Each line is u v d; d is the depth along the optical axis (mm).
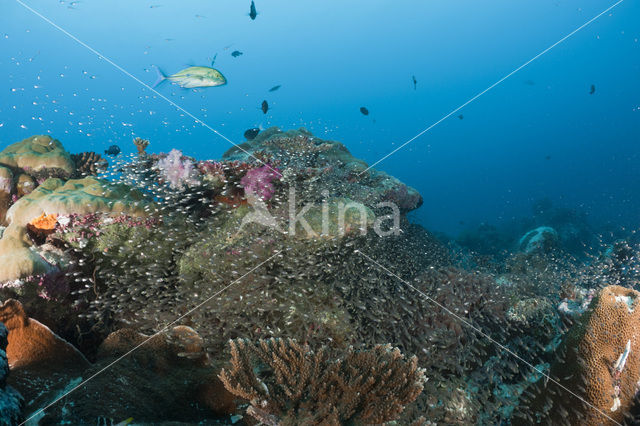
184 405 2762
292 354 2426
